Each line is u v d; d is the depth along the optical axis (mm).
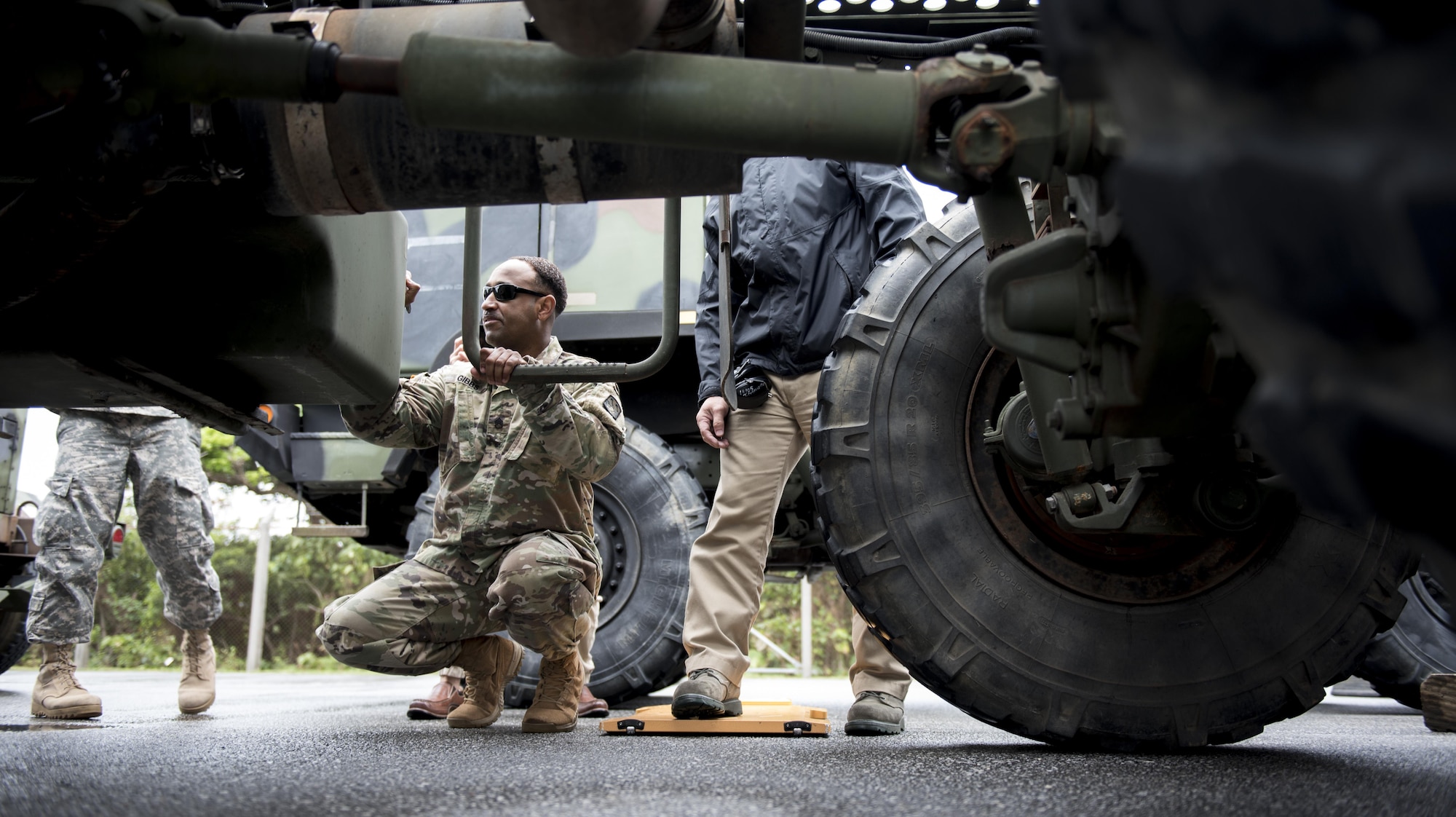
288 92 1204
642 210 3893
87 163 1292
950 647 1962
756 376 2633
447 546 2549
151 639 12875
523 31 1409
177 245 1624
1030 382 1778
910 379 2082
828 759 1798
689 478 3564
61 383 1675
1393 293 476
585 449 2441
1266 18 508
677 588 3436
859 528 2033
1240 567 1932
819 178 2695
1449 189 446
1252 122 536
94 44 1190
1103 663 1909
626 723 2381
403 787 1386
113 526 3266
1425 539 600
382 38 1436
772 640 13672
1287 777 1575
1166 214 607
